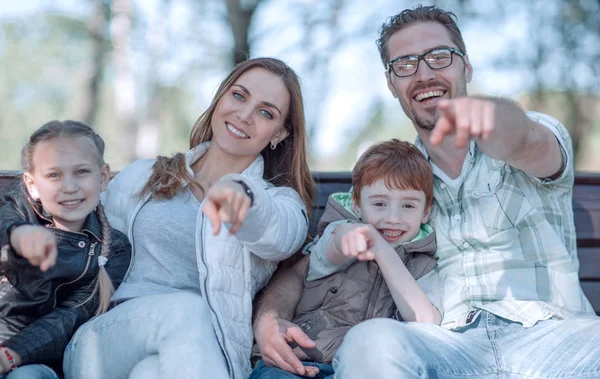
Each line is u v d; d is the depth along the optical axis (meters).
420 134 2.44
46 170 2.10
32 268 1.98
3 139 8.54
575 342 1.93
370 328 1.78
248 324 2.18
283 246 2.11
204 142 2.52
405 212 2.20
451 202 2.23
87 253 2.15
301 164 2.52
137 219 2.31
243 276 2.20
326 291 2.21
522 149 1.86
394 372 1.71
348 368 1.74
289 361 2.01
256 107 2.37
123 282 2.26
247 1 8.62
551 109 9.14
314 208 2.69
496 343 1.98
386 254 2.07
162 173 2.36
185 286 2.25
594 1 8.98
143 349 1.93
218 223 1.70
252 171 2.44
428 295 2.12
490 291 2.10
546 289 2.08
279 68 2.43
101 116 10.30
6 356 1.96
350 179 2.79
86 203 2.14
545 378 1.89
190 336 1.89
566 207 2.18
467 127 1.53
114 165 2.51
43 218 2.16
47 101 9.88
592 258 2.64
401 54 2.40
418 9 2.47
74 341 2.03
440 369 1.85
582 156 9.20
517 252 2.13
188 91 10.27
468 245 2.19
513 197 2.14
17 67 10.07
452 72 2.37
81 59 10.34
